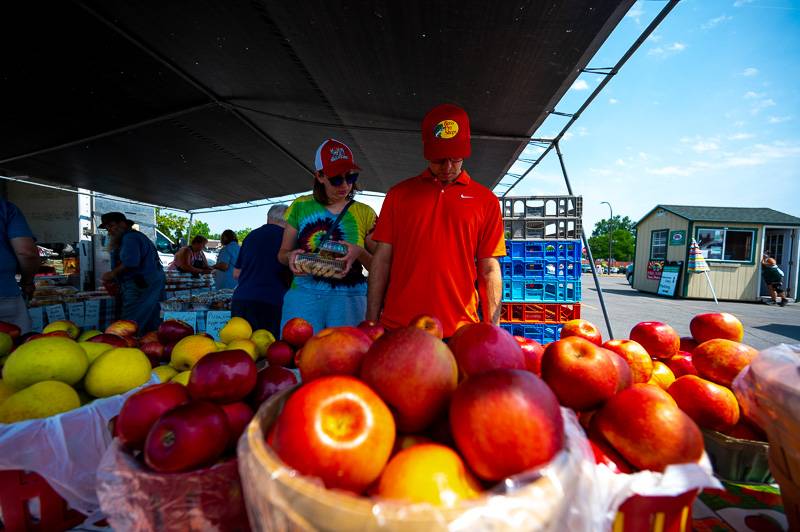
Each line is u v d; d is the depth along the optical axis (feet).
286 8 10.87
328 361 3.34
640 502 2.77
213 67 14.39
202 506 3.03
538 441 2.38
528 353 4.64
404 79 14.23
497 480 2.47
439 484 2.25
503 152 21.47
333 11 10.82
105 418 4.54
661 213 66.23
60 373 4.77
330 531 1.98
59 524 4.05
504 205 15.89
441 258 7.25
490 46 11.55
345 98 16.47
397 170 28.17
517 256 15.58
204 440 3.05
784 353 3.70
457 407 2.62
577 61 11.80
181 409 3.17
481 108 15.88
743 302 55.88
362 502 2.00
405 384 2.84
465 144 6.94
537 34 10.72
